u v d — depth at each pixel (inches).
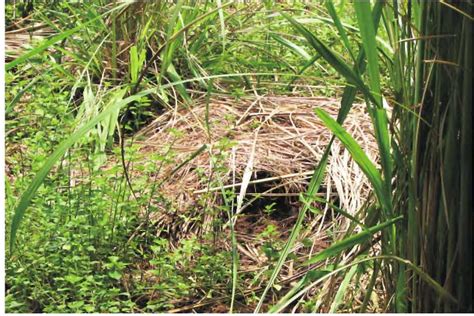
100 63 190.2
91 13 195.2
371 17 90.4
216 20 200.2
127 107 169.5
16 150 167.3
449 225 92.8
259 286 131.0
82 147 159.8
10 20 222.7
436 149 92.9
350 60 191.3
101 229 136.8
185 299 130.3
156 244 142.5
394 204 100.0
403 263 99.0
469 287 93.6
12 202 138.9
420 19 92.9
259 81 190.9
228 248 142.4
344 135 94.8
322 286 127.5
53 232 133.7
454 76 90.7
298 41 211.9
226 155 156.6
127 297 130.9
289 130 167.0
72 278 120.8
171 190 152.3
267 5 209.5
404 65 97.8
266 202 154.5
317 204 150.6
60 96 161.2
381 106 93.9
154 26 189.2
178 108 179.9
